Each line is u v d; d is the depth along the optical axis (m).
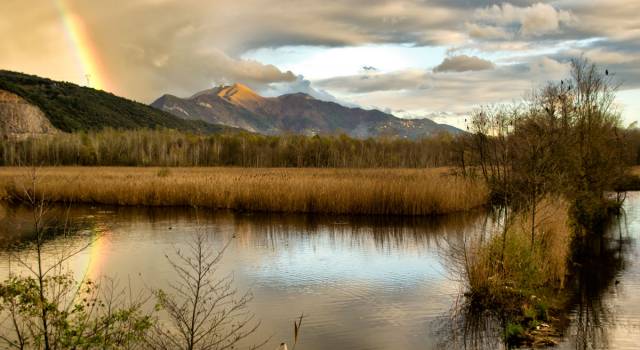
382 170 53.56
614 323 9.93
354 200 28.34
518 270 11.66
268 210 29.98
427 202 27.80
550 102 20.83
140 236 21.92
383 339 9.57
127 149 98.62
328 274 14.80
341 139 94.25
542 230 14.20
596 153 23.31
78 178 39.16
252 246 19.41
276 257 17.36
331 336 9.77
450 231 22.52
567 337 9.26
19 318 8.80
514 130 20.14
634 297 11.66
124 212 30.39
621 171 26.48
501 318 10.53
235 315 11.06
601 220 24.66
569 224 16.81
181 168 76.81
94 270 15.47
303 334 9.90
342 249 18.69
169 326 10.05
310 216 27.83
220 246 19.44
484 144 33.44
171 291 12.95
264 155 93.62
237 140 101.44
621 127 28.80
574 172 20.64
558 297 11.70
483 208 30.75
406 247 18.94
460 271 13.12
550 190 15.43
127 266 16.06
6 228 23.97
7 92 126.31
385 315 10.97
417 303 11.77
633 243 18.59
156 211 30.75
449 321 10.45
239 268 15.70
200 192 32.47
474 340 9.34
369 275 14.62
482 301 11.45
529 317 10.35
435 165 78.56
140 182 34.53
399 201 27.91
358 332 9.96
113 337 7.17
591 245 18.27
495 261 12.08
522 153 14.88
